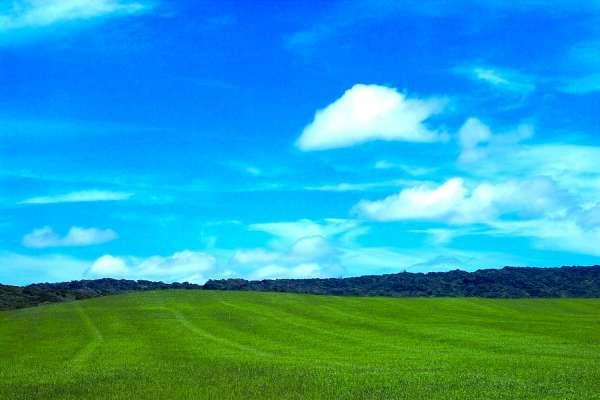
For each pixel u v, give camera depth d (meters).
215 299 100.31
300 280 194.00
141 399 31.70
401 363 44.19
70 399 32.00
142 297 102.81
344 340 60.34
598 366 41.31
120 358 48.28
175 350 52.75
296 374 38.81
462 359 46.03
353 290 184.38
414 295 177.00
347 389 33.66
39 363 46.62
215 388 34.22
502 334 63.88
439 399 30.83
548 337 61.00
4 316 87.50
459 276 193.00
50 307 95.56
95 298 104.75
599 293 167.62
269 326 72.38
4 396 32.91
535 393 31.97
